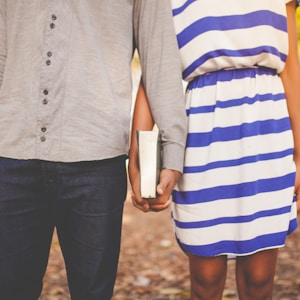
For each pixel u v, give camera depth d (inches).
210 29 89.0
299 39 161.5
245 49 88.9
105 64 81.7
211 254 92.0
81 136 80.9
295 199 94.5
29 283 87.1
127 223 231.9
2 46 83.5
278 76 93.0
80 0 80.7
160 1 85.7
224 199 90.9
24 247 84.1
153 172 80.5
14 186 82.4
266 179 90.7
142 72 88.4
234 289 148.6
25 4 81.5
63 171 81.4
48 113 80.6
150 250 192.9
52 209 84.4
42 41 80.9
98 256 83.8
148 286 156.8
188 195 92.0
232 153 89.9
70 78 80.6
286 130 91.9
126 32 83.7
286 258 174.6
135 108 91.4
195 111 91.0
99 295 84.8
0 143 82.4
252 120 89.0
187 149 91.4
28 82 81.1
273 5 89.4
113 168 83.7
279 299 140.7
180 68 86.8
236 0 88.6
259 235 91.3
